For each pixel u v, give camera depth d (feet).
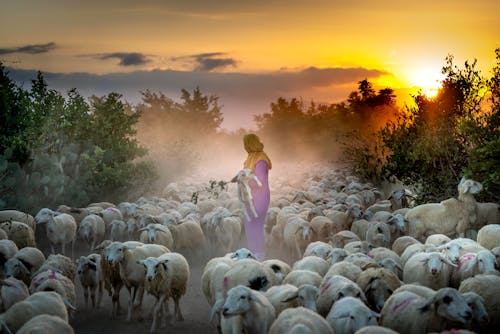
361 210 59.88
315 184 101.76
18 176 69.41
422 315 28.22
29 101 80.79
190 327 39.09
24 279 41.47
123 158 90.79
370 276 33.50
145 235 54.65
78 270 42.06
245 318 28.99
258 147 48.01
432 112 67.67
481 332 29.89
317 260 39.37
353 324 27.32
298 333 24.06
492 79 58.90
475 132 57.00
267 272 35.14
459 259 38.04
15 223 52.95
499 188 59.00
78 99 87.76
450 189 64.08
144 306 44.32
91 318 41.24
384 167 71.97
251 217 47.26
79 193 76.59
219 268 36.32
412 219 52.37
